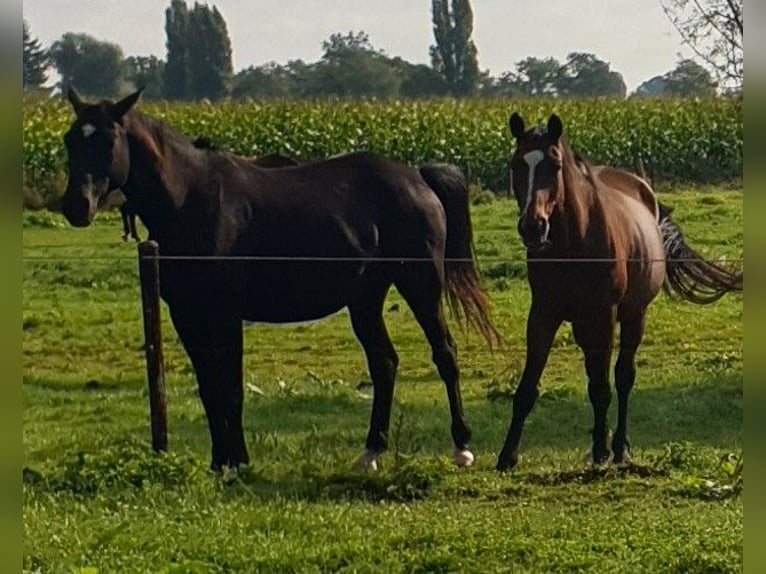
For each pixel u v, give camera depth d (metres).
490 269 20.70
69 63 66.50
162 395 9.48
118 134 10.01
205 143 10.70
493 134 32.06
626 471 9.88
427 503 8.91
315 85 66.12
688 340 16.67
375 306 11.23
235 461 10.19
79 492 8.95
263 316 10.83
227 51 73.88
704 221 25.61
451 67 72.44
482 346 16.05
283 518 8.20
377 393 10.99
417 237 11.22
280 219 10.69
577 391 13.66
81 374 14.93
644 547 7.51
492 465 10.56
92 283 20.20
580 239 10.20
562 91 70.62
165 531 7.89
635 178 12.30
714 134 33.62
